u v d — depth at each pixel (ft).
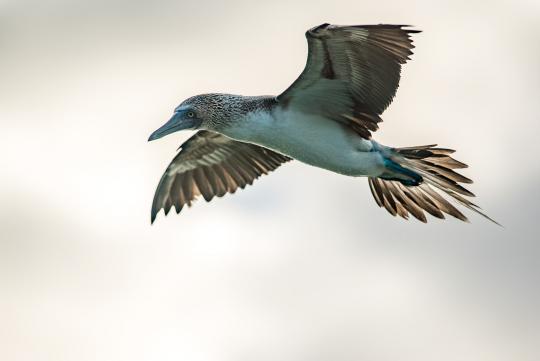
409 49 49.44
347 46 49.57
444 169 54.03
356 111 52.42
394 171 54.19
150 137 54.60
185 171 61.36
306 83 51.60
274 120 53.36
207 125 54.75
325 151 53.42
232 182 61.36
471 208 54.80
